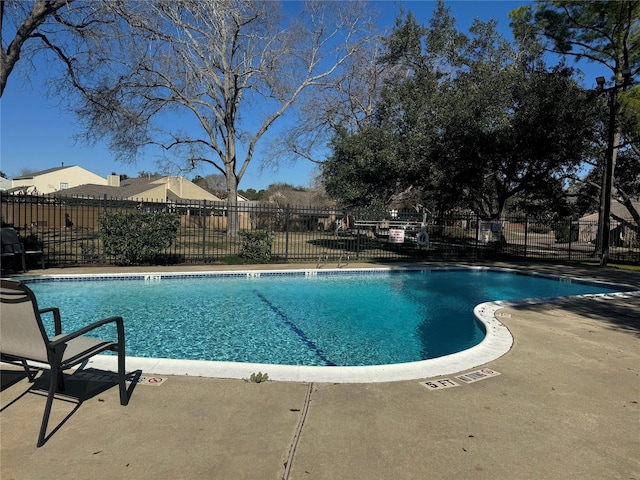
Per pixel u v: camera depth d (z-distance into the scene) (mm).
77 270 11430
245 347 6195
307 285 11711
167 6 16125
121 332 3346
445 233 22469
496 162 18859
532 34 20625
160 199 49812
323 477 2459
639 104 14648
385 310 9023
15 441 2754
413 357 5953
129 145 22078
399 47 25797
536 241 35219
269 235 15141
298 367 4289
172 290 10219
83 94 19250
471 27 24469
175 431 2941
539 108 17203
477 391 3838
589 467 2654
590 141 19500
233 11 19125
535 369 4473
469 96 18172
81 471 2449
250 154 24516
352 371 4230
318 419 3186
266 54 22547
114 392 3572
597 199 25688
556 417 3350
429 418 3264
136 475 2426
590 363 4715
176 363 4305
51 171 55719
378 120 23672
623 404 3631
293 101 24922
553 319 6926
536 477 2523
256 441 2840
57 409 3234
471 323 8023
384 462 2637
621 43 18047
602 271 14711
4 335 3002
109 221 12430
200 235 24672
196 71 20516
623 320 6953
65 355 3045
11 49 13375
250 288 10945
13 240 10828
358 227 18578
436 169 18906
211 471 2486
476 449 2828
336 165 23734
